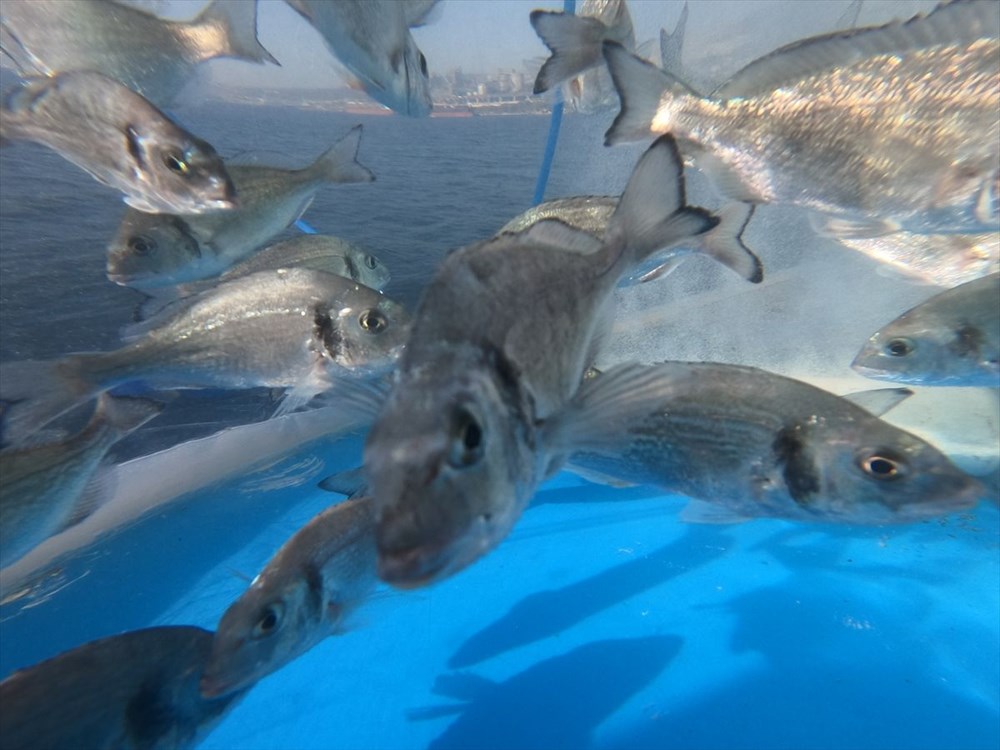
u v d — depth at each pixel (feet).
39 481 1.05
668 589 1.45
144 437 2.38
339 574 1.03
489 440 0.54
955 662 1.20
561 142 2.41
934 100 1.01
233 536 1.72
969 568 1.41
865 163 1.07
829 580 1.42
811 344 2.23
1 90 1.08
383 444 0.52
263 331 1.27
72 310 2.93
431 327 0.56
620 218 0.77
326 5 1.00
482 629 1.39
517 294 0.62
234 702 0.98
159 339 1.23
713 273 2.60
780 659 1.25
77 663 0.79
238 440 2.06
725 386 0.91
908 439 0.86
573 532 1.68
